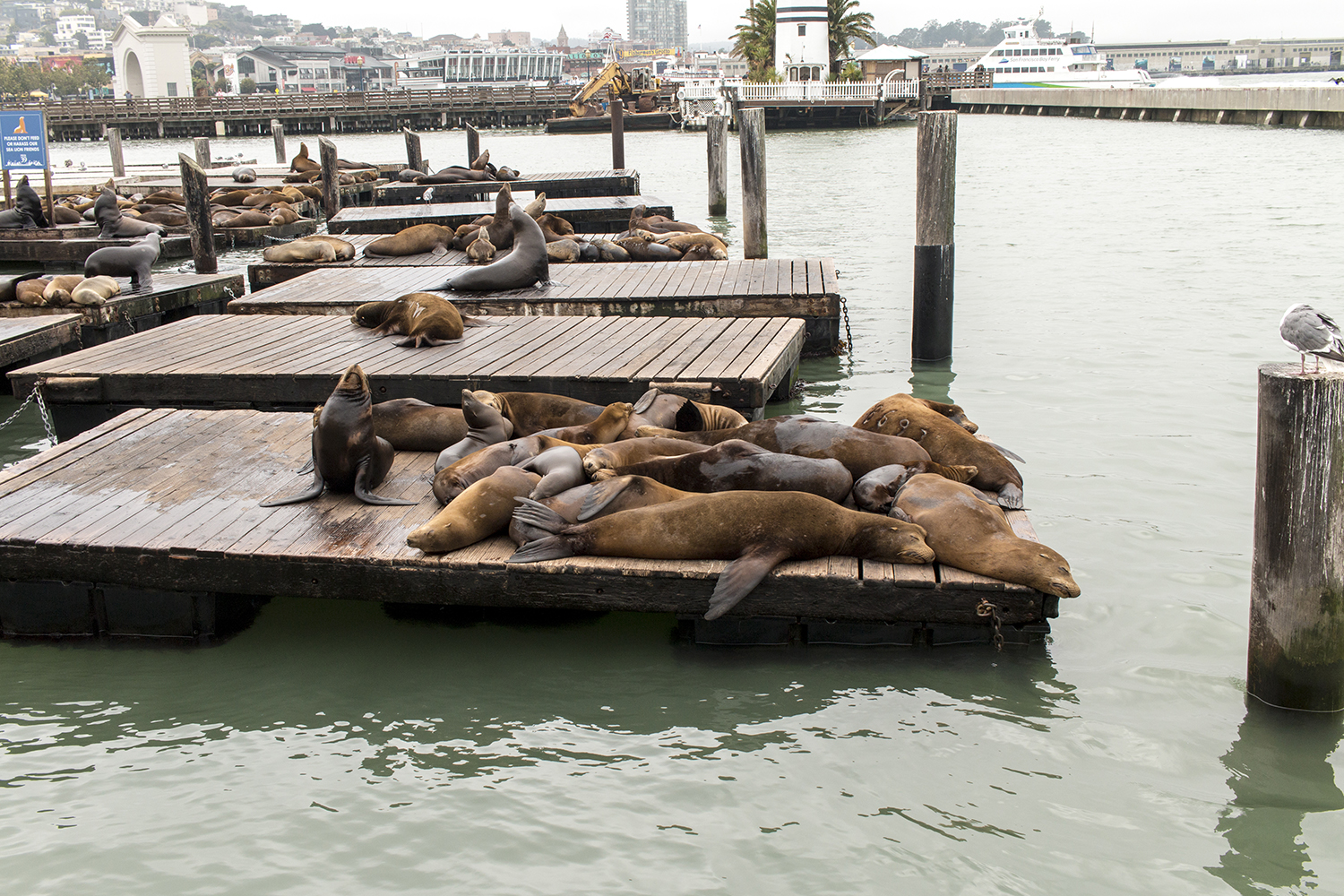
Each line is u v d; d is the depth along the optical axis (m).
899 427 6.50
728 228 20.92
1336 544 4.21
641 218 17.58
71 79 151.62
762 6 68.19
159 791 4.18
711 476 5.47
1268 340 10.52
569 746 4.41
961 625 4.95
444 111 66.56
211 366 8.29
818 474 5.43
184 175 14.90
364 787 4.17
